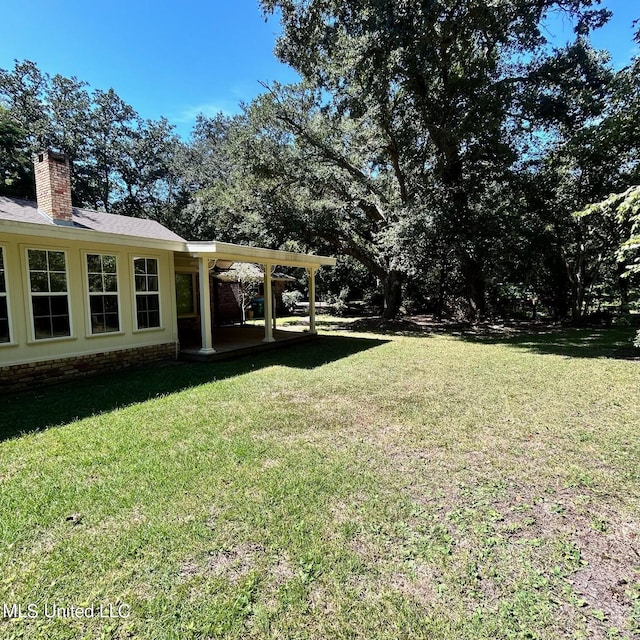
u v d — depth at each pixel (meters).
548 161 12.28
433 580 2.00
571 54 10.86
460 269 15.08
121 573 2.04
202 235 23.31
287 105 13.39
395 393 5.49
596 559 2.16
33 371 5.97
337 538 2.32
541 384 5.95
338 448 3.61
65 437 3.87
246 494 2.79
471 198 12.30
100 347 6.94
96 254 6.89
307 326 15.38
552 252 13.84
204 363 7.88
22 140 19.00
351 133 13.55
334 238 15.33
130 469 3.18
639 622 1.75
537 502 2.73
